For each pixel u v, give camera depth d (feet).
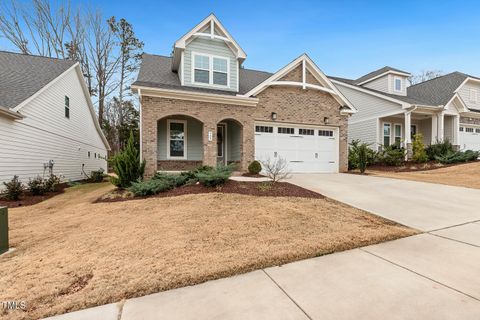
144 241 13.09
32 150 35.63
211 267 10.36
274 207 18.72
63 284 9.39
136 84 33.94
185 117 40.83
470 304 7.79
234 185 25.41
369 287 8.86
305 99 40.98
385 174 40.09
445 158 45.73
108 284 9.25
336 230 14.62
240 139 38.32
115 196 24.91
